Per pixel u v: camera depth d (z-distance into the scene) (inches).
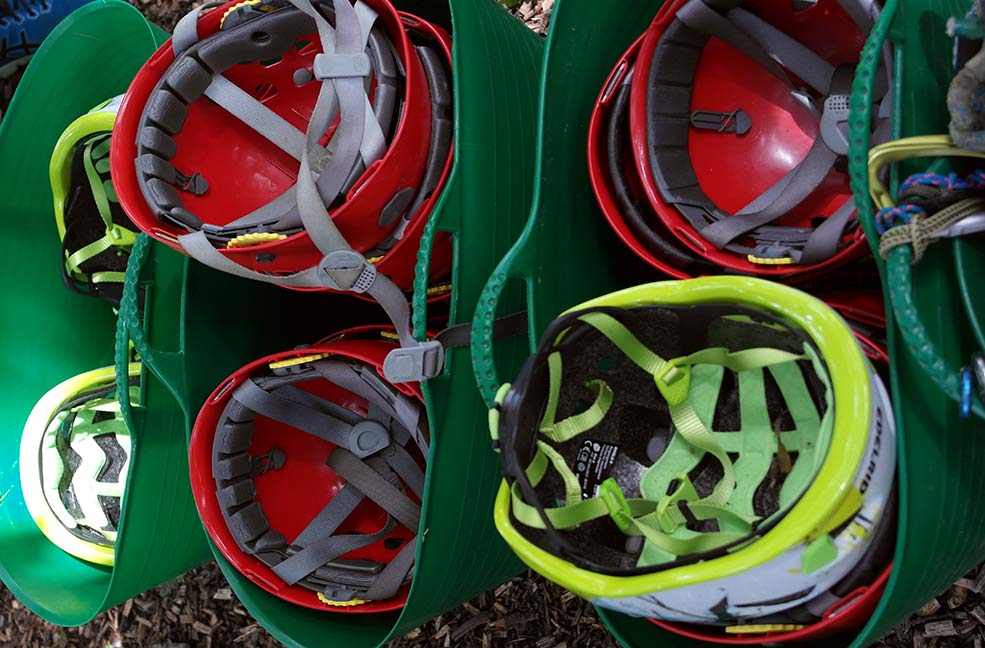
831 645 34.1
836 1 34.9
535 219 37.5
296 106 44.4
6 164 53.8
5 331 56.6
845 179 36.7
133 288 44.1
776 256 35.4
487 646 54.2
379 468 45.2
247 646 60.4
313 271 38.5
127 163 41.5
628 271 46.1
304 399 45.3
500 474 43.4
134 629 64.0
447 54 40.8
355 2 39.4
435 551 40.3
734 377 33.9
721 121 40.0
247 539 44.8
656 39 38.5
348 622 45.9
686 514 32.3
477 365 35.6
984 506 33.7
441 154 40.4
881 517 29.4
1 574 52.6
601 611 35.6
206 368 48.6
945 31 31.2
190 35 41.1
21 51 68.3
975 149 26.8
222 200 44.0
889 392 32.3
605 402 34.7
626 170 40.2
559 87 38.8
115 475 53.8
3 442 56.1
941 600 44.2
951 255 29.7
